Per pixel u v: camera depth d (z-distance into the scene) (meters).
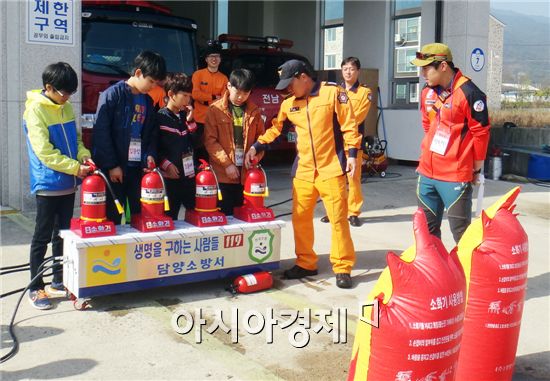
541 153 10.59
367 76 11.23
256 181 4.82
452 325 2.57
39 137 4.02
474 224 3.31
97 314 4.16
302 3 13.37
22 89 6.62
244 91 4.84
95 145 4.41
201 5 14.99
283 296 4.65
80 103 6.82
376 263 5.50
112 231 4.18
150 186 4.32
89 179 4.12
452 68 4.34
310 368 3.52
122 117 4.46
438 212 4.69
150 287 4.36
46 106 4.07
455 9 10.20
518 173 10.66
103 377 3.32
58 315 4.12
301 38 13.51
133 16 7.58
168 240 4.36
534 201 8.59
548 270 5.46
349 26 12.13
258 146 4.92
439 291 2.52
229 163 4.96
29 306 4.27
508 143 11.45
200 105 7.85
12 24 6.72
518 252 3.16
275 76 9.95
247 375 3.41
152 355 3.60
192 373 3.41
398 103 11.52
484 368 3.20
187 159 4.92
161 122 4.78
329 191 4.77
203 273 4.57
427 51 4.28
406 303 2.53
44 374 3.33
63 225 4.36
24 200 6.84
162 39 7.78
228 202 5.12
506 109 12.97
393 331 2.53
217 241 4.59
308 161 4.82
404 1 11.22
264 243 4.83
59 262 4.30
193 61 8.04
